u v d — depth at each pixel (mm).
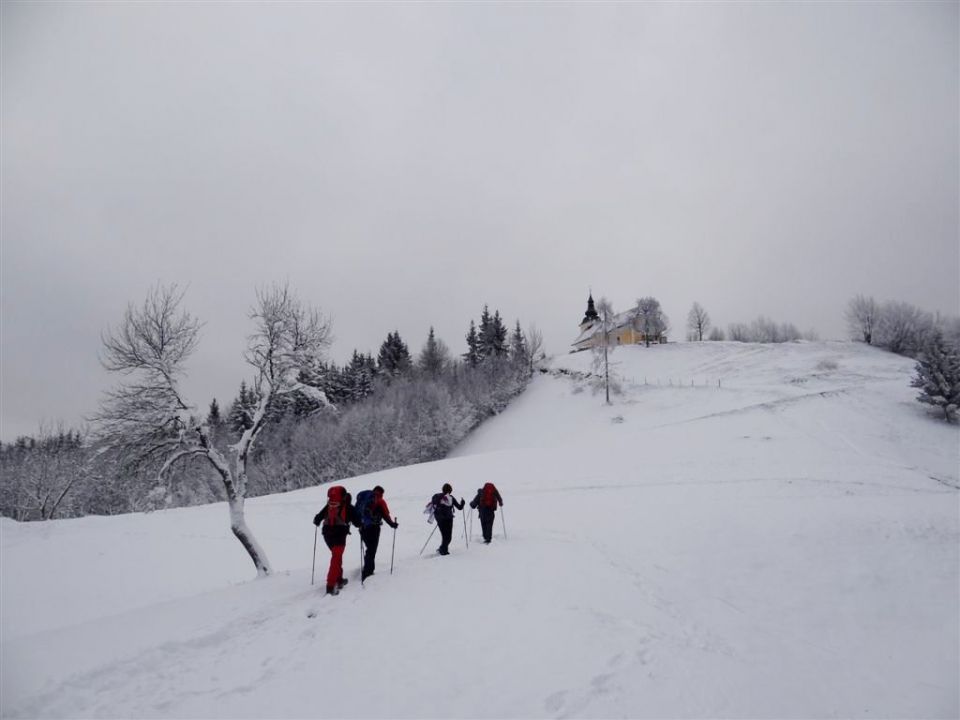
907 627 10625
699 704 5254
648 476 27344
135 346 15086
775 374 64438
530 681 5281
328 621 7328
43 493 44375
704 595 11148
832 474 26078
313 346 17609
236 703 5031
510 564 10492
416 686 5180
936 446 34125
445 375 86312
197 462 16594
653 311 99688
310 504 29891
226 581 19656
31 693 5391
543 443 57344
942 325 85188
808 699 6449
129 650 6582
